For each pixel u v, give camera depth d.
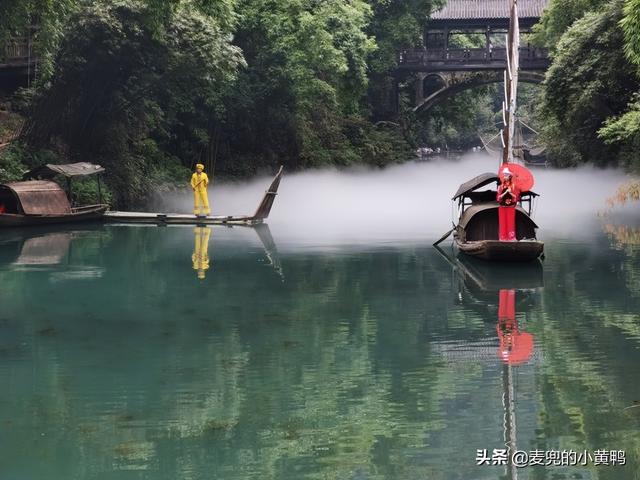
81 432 8.02
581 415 8.41
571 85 36.00
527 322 12.62
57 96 31.34
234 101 41.41
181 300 14.31
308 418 8.39
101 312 13.30
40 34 27.28
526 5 63.19
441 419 8.36
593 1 38.94
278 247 21.81
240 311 13.46
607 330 12.01
